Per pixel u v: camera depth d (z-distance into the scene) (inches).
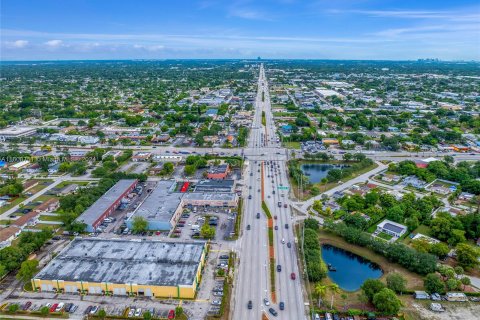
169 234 6948.8
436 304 4980.3
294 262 6048.2
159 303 5088.6
